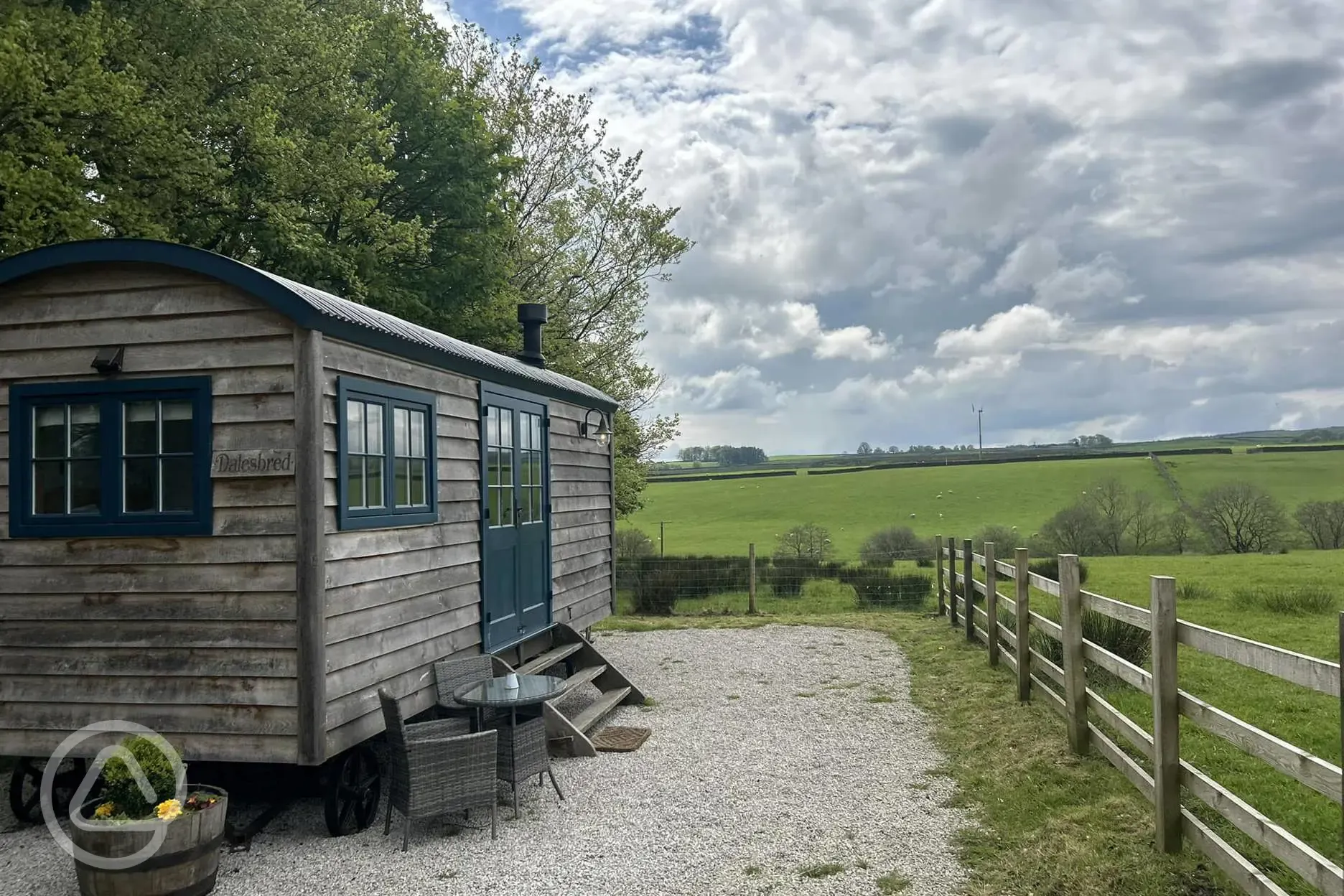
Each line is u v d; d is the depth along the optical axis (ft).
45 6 36.24
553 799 20.21
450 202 57.31
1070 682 20.16
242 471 16.78
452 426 22.91
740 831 17.74
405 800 17.38
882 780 20.70
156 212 38.58
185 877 14.71
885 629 45.32
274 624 16.57
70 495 17.72
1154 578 14.80
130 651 17.13
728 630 46.68
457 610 22.79
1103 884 13.80
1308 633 34.96
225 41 41.68
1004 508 141.90
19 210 30.60
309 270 46.26
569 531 32.22
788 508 155.53
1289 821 15.48
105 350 17.51
